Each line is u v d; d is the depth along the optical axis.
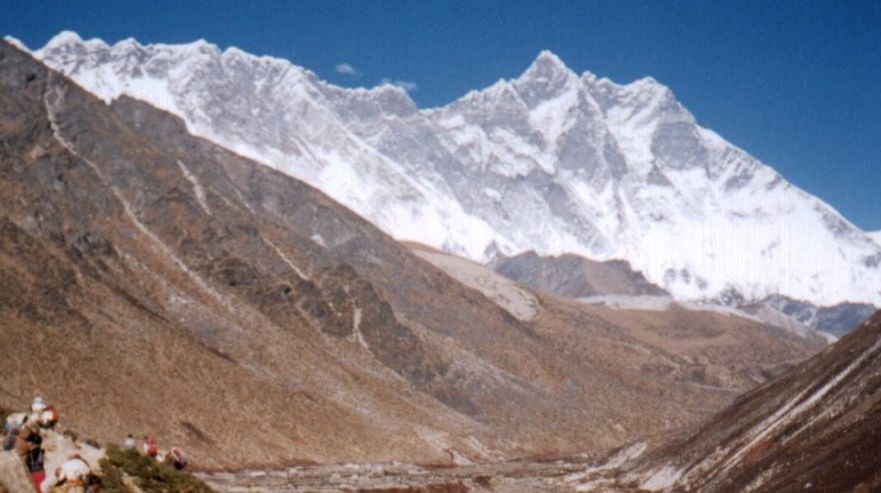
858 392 117.81
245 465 131.00
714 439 144.00
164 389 136.38
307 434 154.00
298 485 118.75
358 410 179.38
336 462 149.88
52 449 52.31
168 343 148.62
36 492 35.16
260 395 155.75
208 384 146.25
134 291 169.00
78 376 123.44
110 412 121.25
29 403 107.31
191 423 132.62
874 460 96.19
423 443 179.88
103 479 52.00
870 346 126.19
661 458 157.00
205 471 120.62
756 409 143.38
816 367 139.75
